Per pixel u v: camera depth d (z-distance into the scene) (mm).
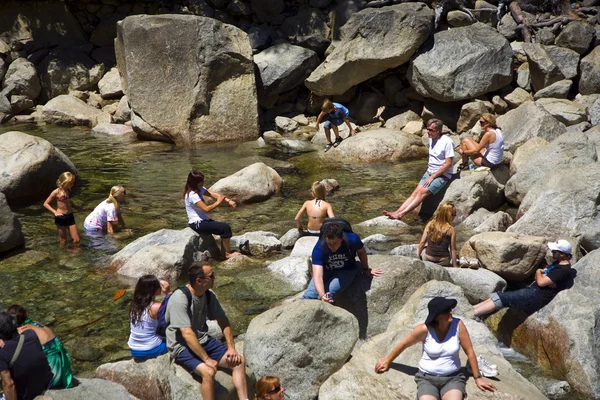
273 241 9508
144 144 16594
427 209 11016
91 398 5312
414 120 16734
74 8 21109
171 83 16672
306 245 9148
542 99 15344
